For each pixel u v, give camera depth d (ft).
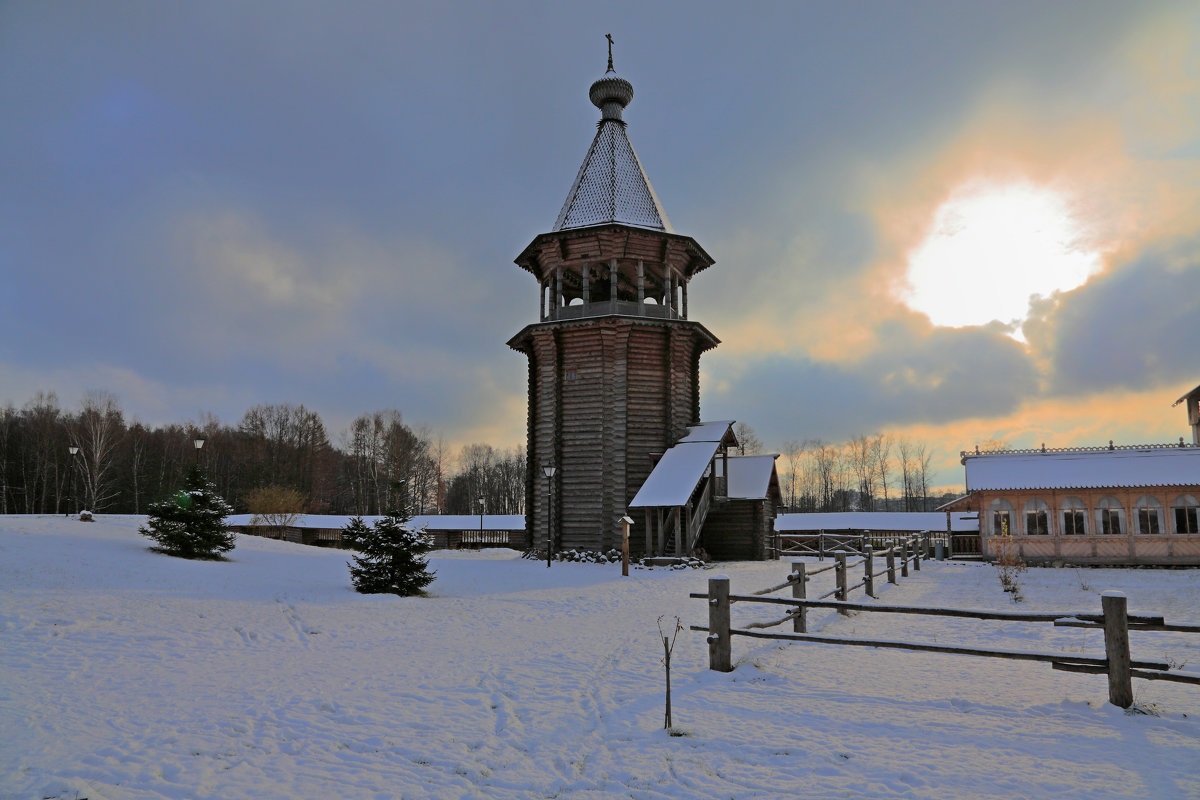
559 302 111.65
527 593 63.67
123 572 55.42
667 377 107.24
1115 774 18.28
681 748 20.99
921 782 18.01
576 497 104.42
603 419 104.27
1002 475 101.86
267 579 61.87
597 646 37.78
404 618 47.29
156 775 18.39
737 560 109.50
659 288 125.29
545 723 23.76
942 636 41.29
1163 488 94.53
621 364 104.83
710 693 27.17
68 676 27.96
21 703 24.13
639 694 27.32
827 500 323.16
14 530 70.54
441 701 26.53
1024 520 99.45
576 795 17.70
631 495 102.94
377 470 259.60
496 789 18.08
